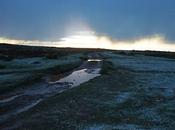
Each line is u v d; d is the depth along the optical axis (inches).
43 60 3875.5
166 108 1238.9
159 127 970.1
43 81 2038.6
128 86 1790.1
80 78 2256.4
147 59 5260.8
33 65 3038.9
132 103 1326.3
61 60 4146.2
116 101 1362.0
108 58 5334.6
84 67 3240.7
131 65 3545.8
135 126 979.3
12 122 1029.8
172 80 2118.6
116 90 1641.2
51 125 987.3
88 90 1626.5
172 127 972.6
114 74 2444.6
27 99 1417.3
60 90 1688.0
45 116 1101.1
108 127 965.2
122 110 1202.6
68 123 1011.9
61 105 1277.1
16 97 1465.3
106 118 1081.4
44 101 1352.1
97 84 1854.1
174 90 1664.6
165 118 1083.9
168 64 4001.0
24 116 1106.7
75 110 1194.6
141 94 1530.5
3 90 1582.2
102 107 1248.2
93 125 989.2
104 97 1445.6
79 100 1373.0
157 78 2225.6
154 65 3676.2
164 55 6998.0
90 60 4608.8
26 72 2402.8
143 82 1980.8
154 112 1171.9
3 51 4879.4
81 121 1037.8
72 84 1939.0
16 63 3142.2
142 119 1069.1
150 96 1483.8
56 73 2529.5
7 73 2306.8
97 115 1121.4
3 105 1285.7
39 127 965.8
